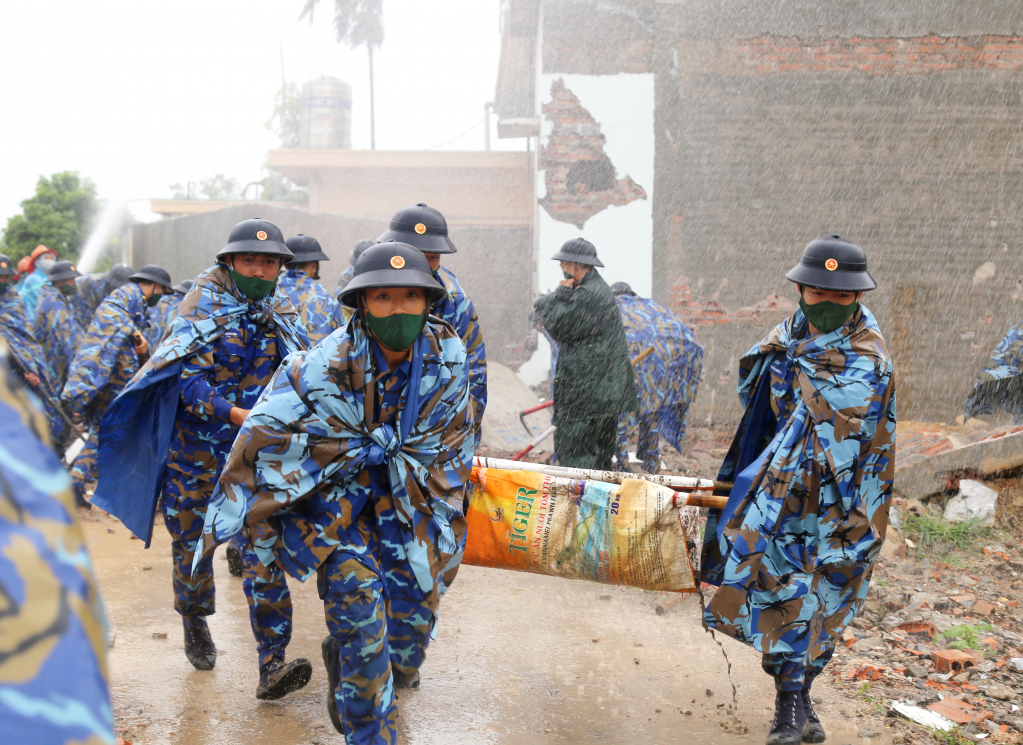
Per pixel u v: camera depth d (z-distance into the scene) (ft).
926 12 33.04
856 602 10.37
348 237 44.34
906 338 33.73
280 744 10.10
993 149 33.17
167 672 12.22
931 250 33.60
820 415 10.06
